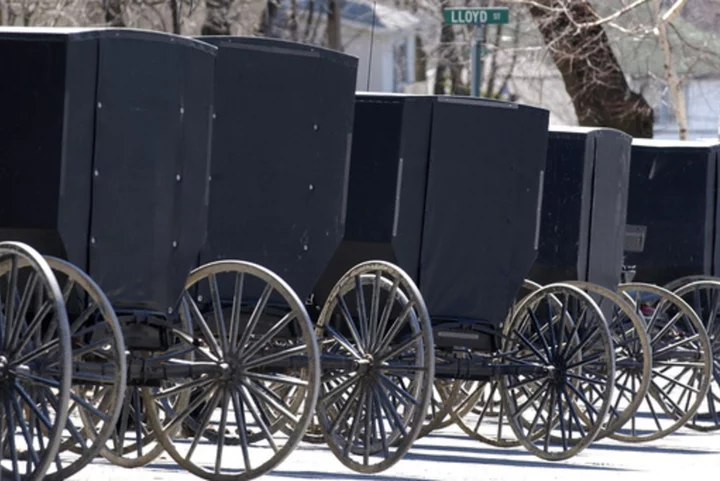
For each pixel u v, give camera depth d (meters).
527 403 34.62
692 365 40.47
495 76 92.50
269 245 31.72
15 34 26.14
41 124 26.12
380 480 29.16
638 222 47.16
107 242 26.50
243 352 27.45
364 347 30.36
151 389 28.94
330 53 32.19
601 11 82.75
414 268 34.81
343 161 32.56
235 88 31.53
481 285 35.16
